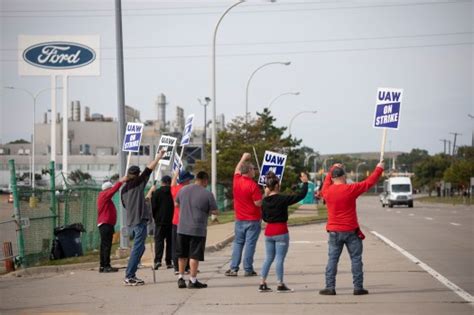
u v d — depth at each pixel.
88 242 39.06
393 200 126.69
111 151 196.88
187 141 32.84
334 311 19.44
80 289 24.50
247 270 27.34
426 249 38.97
